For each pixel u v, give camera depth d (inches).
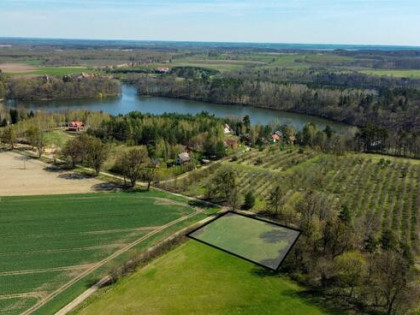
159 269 2568.9
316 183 4141.2
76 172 4517.7
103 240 2984.7
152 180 4195.4
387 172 4613.7
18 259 2689.5
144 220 3336.6
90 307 2192.4
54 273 2541.8
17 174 4370.1
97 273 2556.6
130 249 2866.6
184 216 3425.2
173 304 2201.0
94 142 4530.0
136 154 4119.1
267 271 2502.5
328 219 2876.5
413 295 2082.9
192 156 5022.1
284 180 4239.7
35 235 3026.6
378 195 3855.8
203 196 3882.9
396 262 2257.6
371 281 2229.3
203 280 2423.7
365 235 2918.3
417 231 3061.0
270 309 2156.7
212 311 2143.2
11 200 3636.8
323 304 2202.3
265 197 3811.5
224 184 3784.5
